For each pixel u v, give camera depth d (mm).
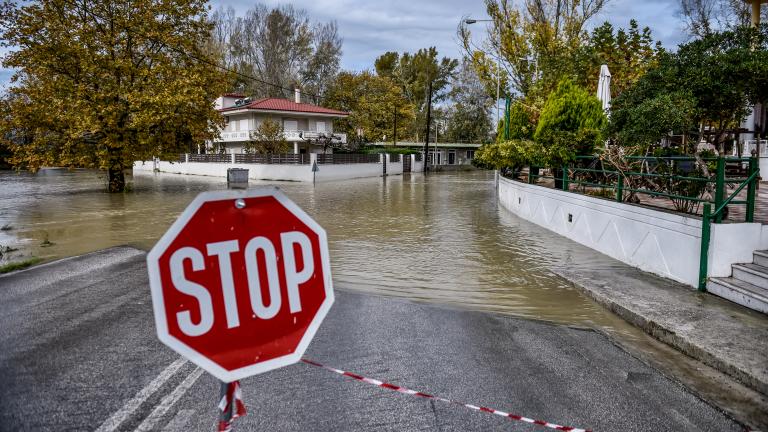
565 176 12945
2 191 26156
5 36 22094
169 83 24172
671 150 11242
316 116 49594
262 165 39438
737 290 6395
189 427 3561
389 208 19578
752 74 8422
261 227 1975
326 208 19547
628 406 3965
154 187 29734
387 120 61594
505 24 28094
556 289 7707
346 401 4012
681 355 5117
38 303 6734
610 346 5352
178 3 25250
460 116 68812
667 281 7734
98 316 6172
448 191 28234
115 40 23984
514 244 11602
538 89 23484
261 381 4383
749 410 3928
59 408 3834
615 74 19719
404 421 3703
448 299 7199
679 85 8914
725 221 7242
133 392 4109
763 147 15273
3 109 22969
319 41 62781
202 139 26609
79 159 24219
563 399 4074
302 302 2072
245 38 62406
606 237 10180
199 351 1848
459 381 4410
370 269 9125
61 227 14008
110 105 23266
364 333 5680
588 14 26953
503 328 5922
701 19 26844
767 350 4871
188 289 1826
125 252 10422
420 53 79625
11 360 4789
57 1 22969
